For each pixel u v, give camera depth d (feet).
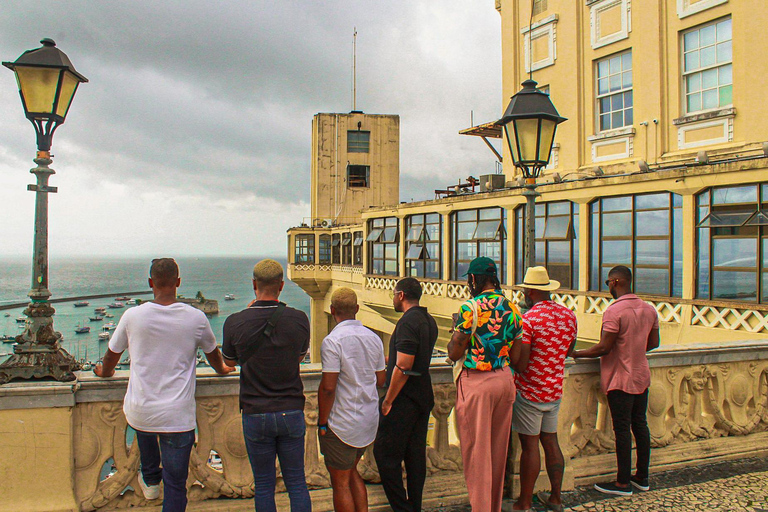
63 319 370.53
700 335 38.01
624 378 15.61
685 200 39.37
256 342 12.07
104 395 13.44
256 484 12.28
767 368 19.89
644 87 46.85
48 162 13.15
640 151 47.19
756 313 34.50
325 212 129.49
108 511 13.32
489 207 58.44
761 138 38.60
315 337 127.03
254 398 12.15
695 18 43.11
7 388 12.55
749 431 19.42
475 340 13.37
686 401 18.61
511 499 15.56
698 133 42.98
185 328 12.29
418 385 13.67
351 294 13.57
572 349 14.99
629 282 16.20
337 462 12.96
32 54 12.86
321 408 12.98
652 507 15.14
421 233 71.51
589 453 17.25
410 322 13.55
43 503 12.78
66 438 12.95
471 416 13.33
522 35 59.16
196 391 14.06
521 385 14.49
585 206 47.11
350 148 130.21
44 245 13.11
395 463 13.69
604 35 50.44
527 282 15.02
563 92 54.44
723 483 16.72
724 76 41.39
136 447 13.73
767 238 34.50
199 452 14.08
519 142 17.52
